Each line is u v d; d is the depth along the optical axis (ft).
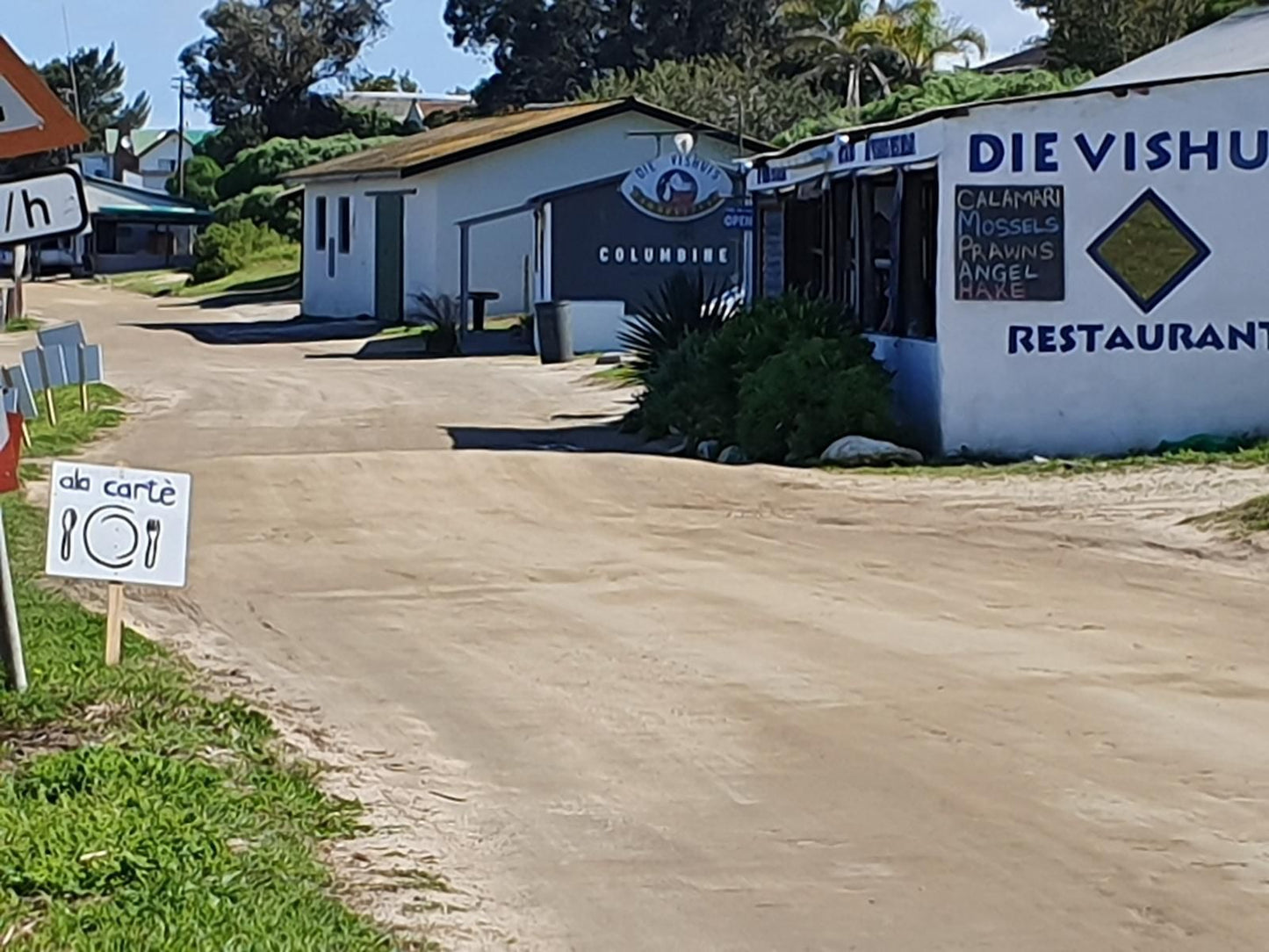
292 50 286.46
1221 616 35.04
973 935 19.15
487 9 253.85
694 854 21.77
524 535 45.88
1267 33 82.69
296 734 26.81
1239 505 46.37
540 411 80.23
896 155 63.10
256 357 114.62
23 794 22.20
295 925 18.35
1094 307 59.98
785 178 76.13
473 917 19.65
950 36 191.01
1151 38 163.22
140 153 344.08
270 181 244.01
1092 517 47.14
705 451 63.52
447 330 114.11
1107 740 26.32
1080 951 18.70
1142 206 59.82
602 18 250.78
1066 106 59.52
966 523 47.14
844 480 55.42
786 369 60.95
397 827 22.70
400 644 33.37
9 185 24.75
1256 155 59.67
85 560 27.71
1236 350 60.13
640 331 76.54
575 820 23.04
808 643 33.04
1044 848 21.81
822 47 191.93
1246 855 21.48
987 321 59.82
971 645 32.73
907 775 24.77
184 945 17.44
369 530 46.60
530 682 30.35
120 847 19.86
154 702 27.07
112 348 124.06
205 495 51.57
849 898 20.27
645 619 35.37
